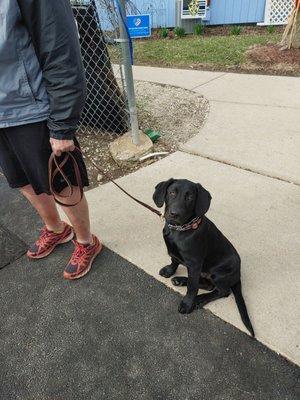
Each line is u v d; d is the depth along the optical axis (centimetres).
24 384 187
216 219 278
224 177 329
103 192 329
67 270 243
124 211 301
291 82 526
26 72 169
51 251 269
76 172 207
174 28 944
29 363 196
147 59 727
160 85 575
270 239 255
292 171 327
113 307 222
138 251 260
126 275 243
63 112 171
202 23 931
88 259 247
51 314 222
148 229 279
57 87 164
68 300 230
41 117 183
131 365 190
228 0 899
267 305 210
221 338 197
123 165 369
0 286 246
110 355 196
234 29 857
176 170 348
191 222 192
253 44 711
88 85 405
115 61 570
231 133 401
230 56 663
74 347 202
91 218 297
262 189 307
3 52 160
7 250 277
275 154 355
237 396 171
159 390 178
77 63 162
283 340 191
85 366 192
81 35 372
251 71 597
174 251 209
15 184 222
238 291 211
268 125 411
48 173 202
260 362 183
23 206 331
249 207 288
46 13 148
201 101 495
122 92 427
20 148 195
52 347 203
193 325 206
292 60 604
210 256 206
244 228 266
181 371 184
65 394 181
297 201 289
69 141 180
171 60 697
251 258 241
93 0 363
